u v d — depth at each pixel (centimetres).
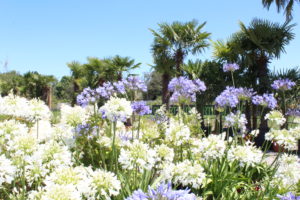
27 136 248
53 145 255
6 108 312
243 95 504
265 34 1538
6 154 271
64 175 203
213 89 1631
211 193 348
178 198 135
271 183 376
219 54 1681
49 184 188
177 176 295
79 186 199
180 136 359
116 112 300
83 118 357
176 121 542
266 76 1550
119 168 371
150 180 333
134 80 489
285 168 370
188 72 1714
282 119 445
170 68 1886
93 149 402
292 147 402
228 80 1644
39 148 250
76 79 2798
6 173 227
